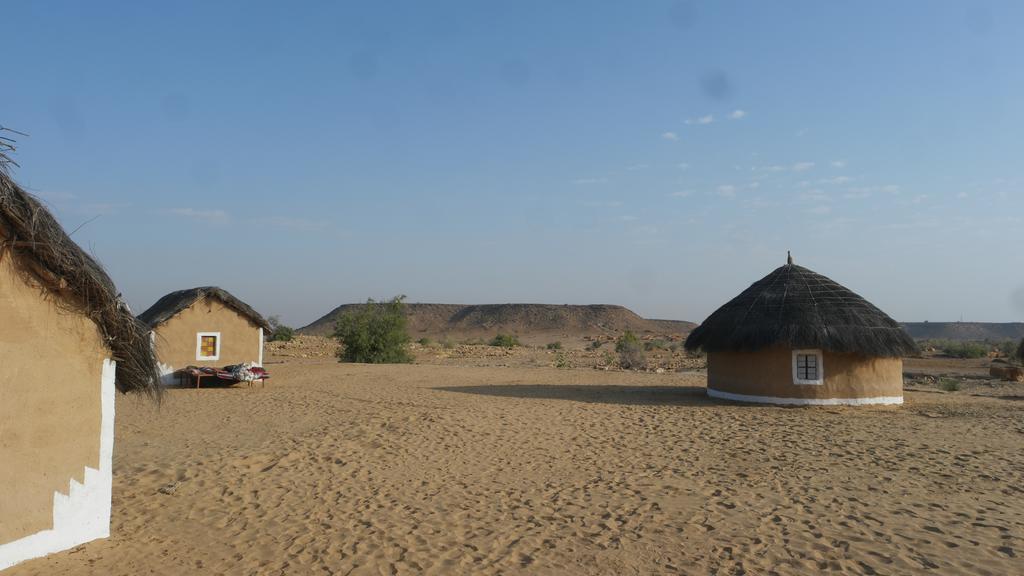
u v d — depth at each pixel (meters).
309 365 29.89
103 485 6.58
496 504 8.23
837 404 17.20
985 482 9.12
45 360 5.86
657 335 99.62
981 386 25.81
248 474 9.59
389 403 17.02
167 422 13.96
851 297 18.12
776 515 7.68
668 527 7.30
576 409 16.22
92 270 5.93
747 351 17.67
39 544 5.84
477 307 129.00
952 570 6.00
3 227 5.32
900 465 10.20
